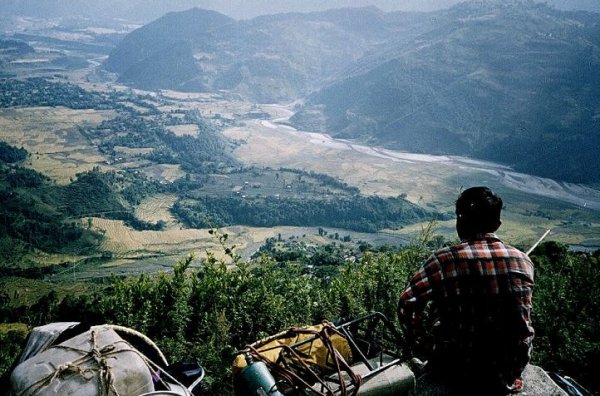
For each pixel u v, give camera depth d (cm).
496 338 211
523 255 221
